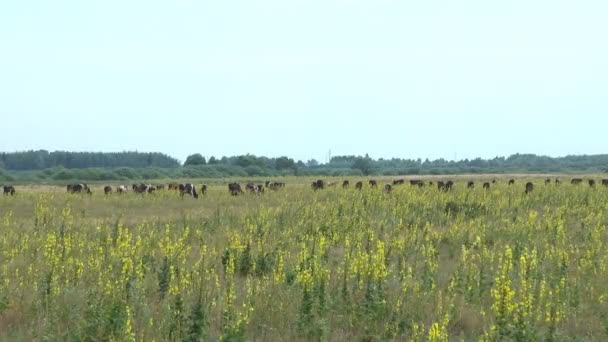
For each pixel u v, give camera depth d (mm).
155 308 11133
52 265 12977
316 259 14047
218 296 11516
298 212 25812
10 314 10742
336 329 10484
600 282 13523
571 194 34000
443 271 15195
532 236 19859
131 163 195750
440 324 10656
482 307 11375
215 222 23422
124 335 9141
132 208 32750
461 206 28031
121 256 14492
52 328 9695
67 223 23328
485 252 16047
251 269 14562
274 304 11258
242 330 9672
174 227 22375
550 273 13789
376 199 30750
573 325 10992
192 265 14711
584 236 19938
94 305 10023
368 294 11180
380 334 10117
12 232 19250
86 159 190500
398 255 16828
